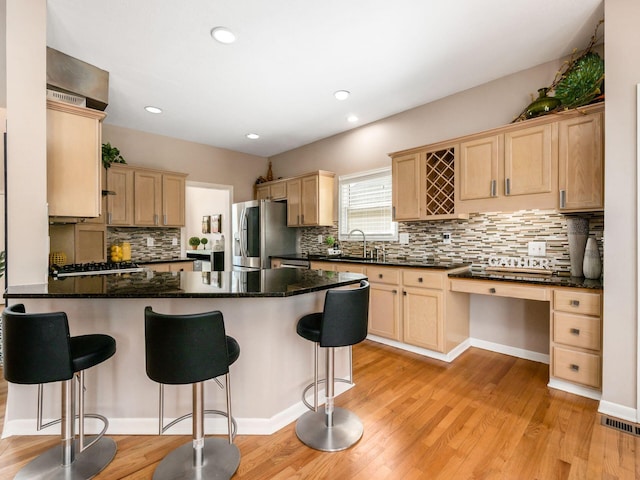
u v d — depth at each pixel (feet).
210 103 11.55
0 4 7.98
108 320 6.13
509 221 9.84
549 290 7.72
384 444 5.80
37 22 6.41
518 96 9.58
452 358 9.79
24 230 6.33
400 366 9.25
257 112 12.42
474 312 10.83
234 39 7.79
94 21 7.07
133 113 12.42
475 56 8.68
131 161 14.21
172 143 15.51
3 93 8.16
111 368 6.17
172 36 7.64
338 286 6.56
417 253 12.17
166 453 5.59
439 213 10.68
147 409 6.19
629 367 6.42
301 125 13.93
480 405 7.09
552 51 8.48
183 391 6.20
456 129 10.96
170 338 4.38
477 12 6.91
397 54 8.52
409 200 11.21
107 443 5.81
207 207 23.45
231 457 5.41
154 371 4.50
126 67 9.04
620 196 6.47
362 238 14.17
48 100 7.23
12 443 5.85
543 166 8.23
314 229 16.56
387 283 10.89
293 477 5.02
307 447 5.74
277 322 6.34
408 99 11.38
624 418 6.46
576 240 8.14
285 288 5.91
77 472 5.07
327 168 15.70
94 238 12.36
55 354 4.50
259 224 16.12
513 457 5.42
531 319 9.66
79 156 7.69
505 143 8.92
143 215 13.58
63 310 6.09
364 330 5.97
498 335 10.32
